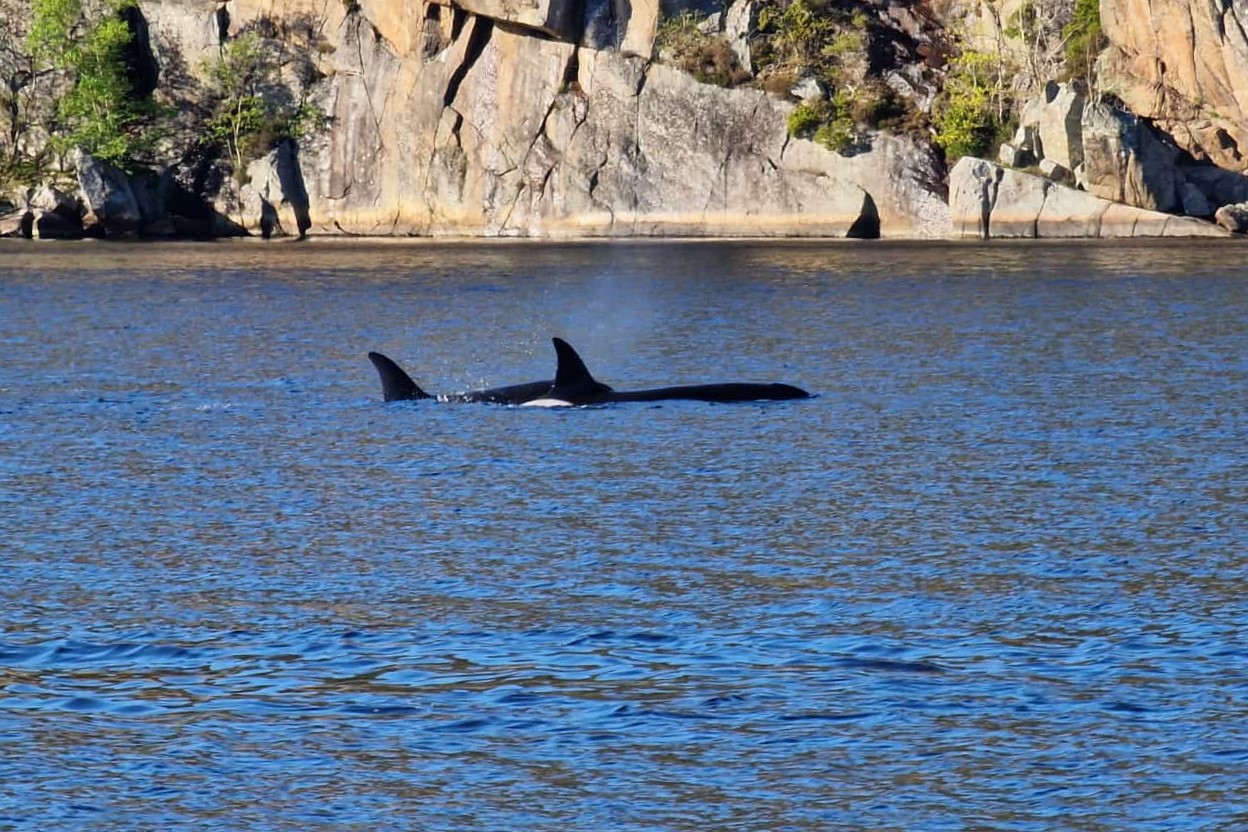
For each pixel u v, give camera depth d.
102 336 179.62
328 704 51.03
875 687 51.78
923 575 65.94
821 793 43.91
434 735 48.31
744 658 54.94
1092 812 42.34
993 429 103.00
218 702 51.34
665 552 70.44
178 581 66.12
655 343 167.50
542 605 61.94
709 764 45.94
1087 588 63.34
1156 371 133.25
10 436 104.62
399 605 62.16
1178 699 50.09
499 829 42.22
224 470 91.62
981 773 44.94
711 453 94.88
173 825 42.59
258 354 158.88
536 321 199.00
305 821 42.75
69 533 75.31
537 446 98.25
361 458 95.12
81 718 50.03
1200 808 42.34
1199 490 82.31
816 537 73.06
